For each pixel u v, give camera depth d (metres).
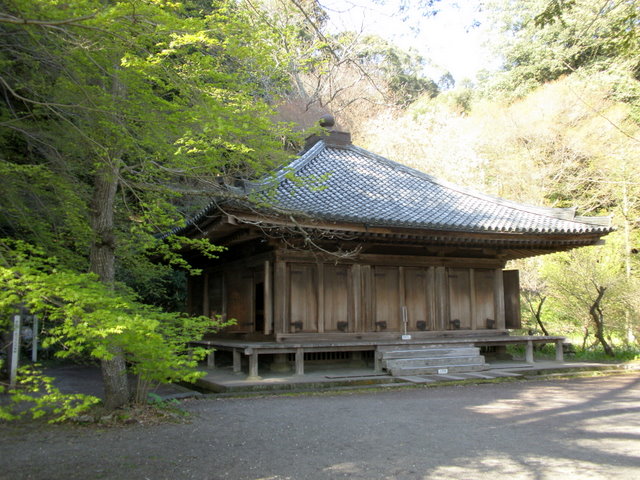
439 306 14.20
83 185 9.31
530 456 5.60
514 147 28.56
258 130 6.48
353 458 5.57
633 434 6.63
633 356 16.12
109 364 7.88
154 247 8.96
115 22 4.89
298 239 12.12
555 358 16.16
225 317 14.67
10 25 6.15
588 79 25.17
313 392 10.41
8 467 5.29
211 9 8.78
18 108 9.42
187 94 6.10
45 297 3.96
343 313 12.99
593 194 26.33
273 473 5.06
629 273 20.75
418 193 15.10
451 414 8.05
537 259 22.64
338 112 28.67
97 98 6.14
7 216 8.87
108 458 5.60
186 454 5.75
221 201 9.43
